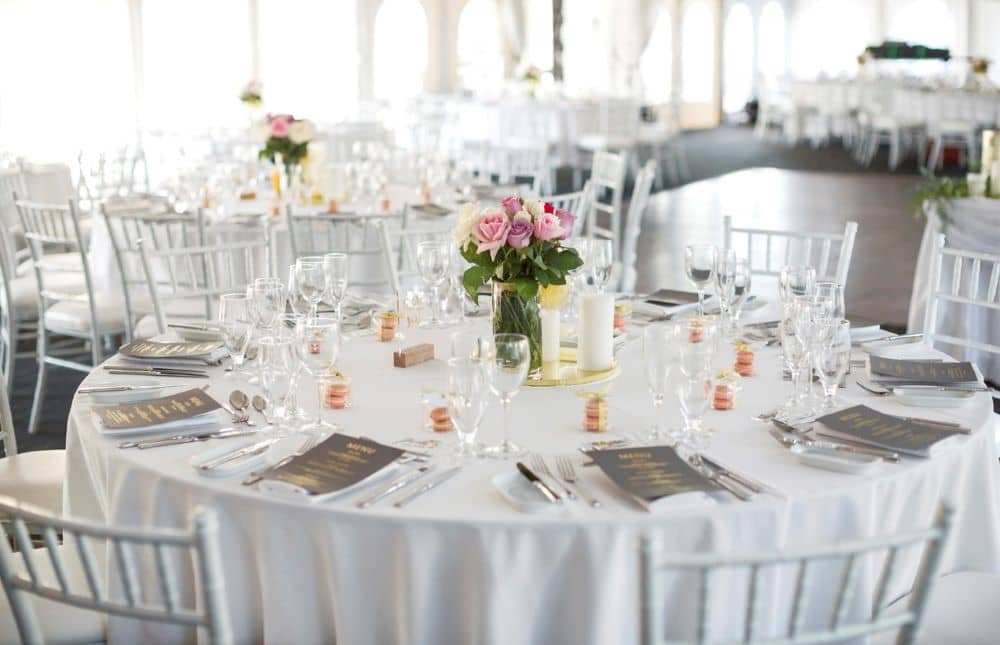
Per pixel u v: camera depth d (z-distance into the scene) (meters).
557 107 11.95
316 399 2.56
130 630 2.19
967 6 19.36
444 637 1.90
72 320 4.73
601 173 6.54
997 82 19.17
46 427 4.82
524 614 1.85
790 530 1.94
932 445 2.14
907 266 8.00
